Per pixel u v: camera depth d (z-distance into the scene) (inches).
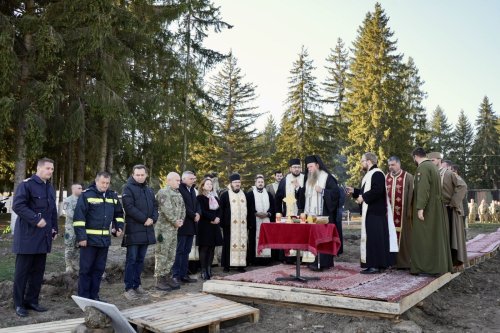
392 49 1421.0
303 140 1536.7
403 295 232.5
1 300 269.3
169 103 753.0
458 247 317.4
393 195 328.2
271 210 401.4
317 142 1535.4
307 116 1552.7
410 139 1387.8
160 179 1042.7
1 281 305.9
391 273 303.7
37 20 572.7
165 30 796.6
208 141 979.9
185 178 327.0
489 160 2498.8
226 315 226.5
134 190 278.1
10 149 756.6
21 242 240.5
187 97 879.7
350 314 238.1
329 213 322.0
